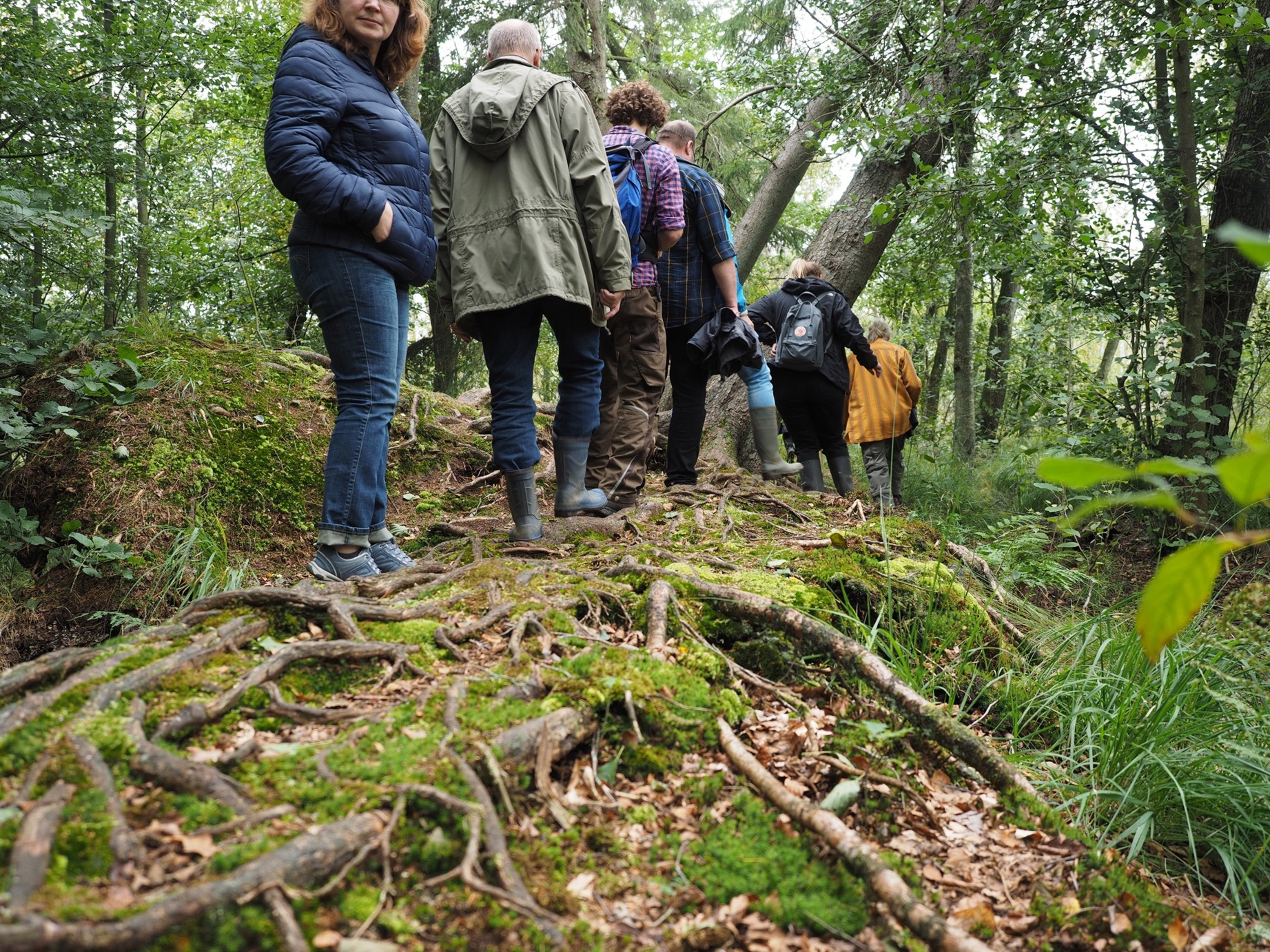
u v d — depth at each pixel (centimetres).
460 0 1224
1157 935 165
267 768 162
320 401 457
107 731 161
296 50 278
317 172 271
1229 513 567
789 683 247
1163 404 628
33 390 416
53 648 329
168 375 420
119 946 114
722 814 182
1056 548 545
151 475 377
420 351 1497
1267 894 217
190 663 197
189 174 1248
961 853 187
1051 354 827
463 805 153
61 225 397
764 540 382
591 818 175
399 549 332
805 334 559
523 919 139
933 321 1166
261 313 1123
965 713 279
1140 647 285
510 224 313
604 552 327
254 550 386
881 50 723
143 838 139
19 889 121
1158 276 651
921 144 765
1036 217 654
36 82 838
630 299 394
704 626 262
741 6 1201
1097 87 630
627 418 410
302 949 123
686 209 444
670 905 155
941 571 335
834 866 168
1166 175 605
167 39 1014
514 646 219
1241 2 508
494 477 472
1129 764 231
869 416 650
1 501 352
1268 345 662
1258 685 280
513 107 307
